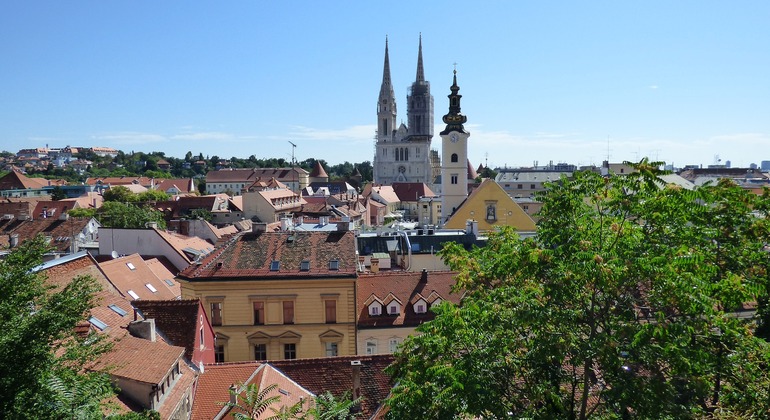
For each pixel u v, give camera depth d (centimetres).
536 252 1916
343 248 5016
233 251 4966
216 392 3145
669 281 1700
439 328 2156
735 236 2150
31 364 1628
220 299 4722
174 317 3459
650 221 1969
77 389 1723
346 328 4756
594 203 2064
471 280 2706
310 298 4756
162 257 6550
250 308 4741
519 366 2031
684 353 1680
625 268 1739
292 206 16325
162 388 2755
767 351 1822
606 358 1725
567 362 2053
